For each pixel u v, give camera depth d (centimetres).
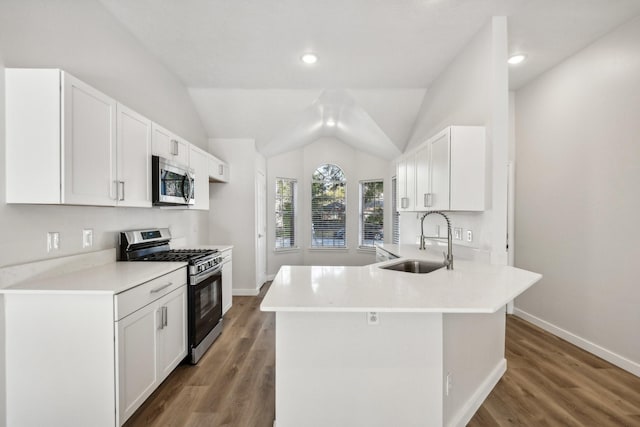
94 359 168
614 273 261
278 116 440
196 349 263
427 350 166
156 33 271
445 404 168
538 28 257
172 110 357
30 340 169
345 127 550
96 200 189
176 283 239
